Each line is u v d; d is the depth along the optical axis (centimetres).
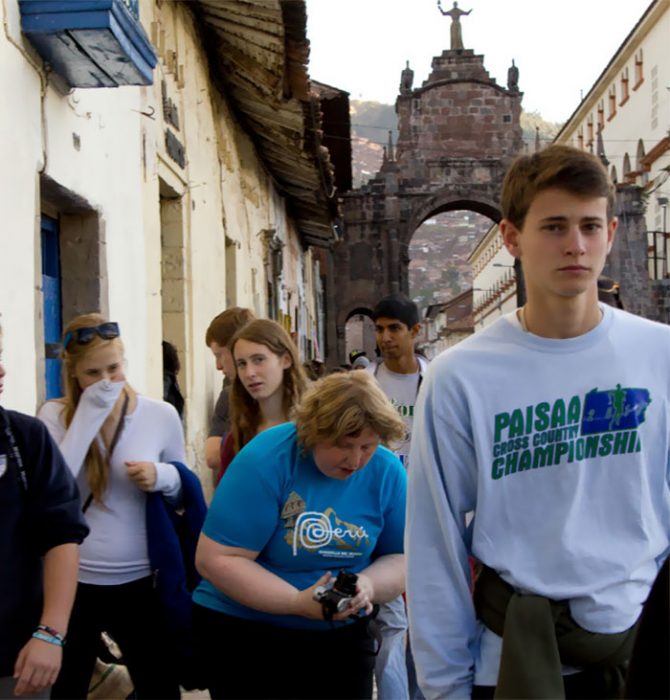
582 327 226
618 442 222
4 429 277
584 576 218
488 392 226
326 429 282
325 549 295
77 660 356
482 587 230
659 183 3950
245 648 296
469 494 231
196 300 901
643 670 173
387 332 491
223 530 292
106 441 364
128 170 641
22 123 446
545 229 219
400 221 4112
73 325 360
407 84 4175
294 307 2253
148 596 363
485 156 4166
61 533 280
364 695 303
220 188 1095
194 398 873
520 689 211
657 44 4075
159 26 762
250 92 1122
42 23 443
